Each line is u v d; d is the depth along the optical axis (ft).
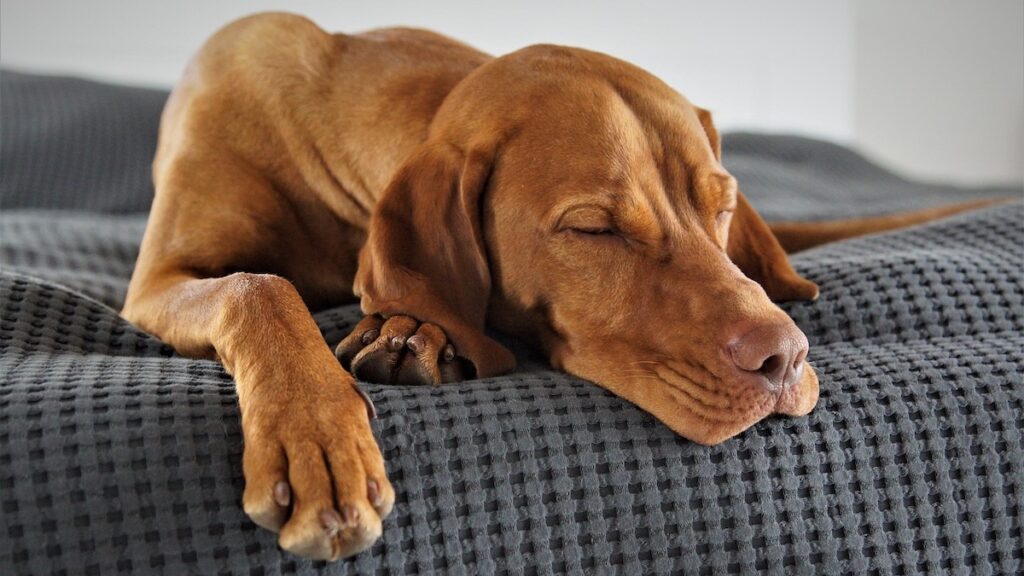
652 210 4.38
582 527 3.55
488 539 3.45
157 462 3.24
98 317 4.57
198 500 3.22
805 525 3.71
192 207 5.32
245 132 5.57
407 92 5.33
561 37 13.79
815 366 4.17
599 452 3.65
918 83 16.20
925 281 4.81
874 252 5.53
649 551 3.59
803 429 3.83
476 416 3.60
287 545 3.02
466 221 4.54
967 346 4.37
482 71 4.91
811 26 14.67
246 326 3.81
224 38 5.94
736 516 3.66
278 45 5.68
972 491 3.91
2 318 4.25
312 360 3.57
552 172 4.43
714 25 14.38
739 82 14.57
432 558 3.39
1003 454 3.97
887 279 4.83
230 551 3.20
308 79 5.56
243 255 5.30
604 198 4.32
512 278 4.60
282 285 4.06
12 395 3.34
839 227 6.79
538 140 4.52
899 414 3.91
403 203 4.56
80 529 3.13
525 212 4.49
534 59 4.87
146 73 12.23
